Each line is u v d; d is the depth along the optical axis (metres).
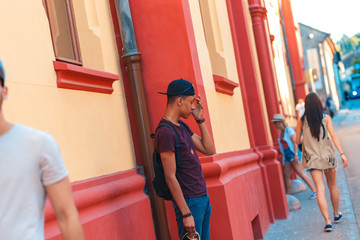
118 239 3.71
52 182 1.89
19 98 2.91
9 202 1.79
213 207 4.94
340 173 11.96
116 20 4.76
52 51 3.43
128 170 4.42
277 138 10.39
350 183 10.33
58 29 3.80
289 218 8.03
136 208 4.16
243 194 5.96
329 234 6.49
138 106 4.72
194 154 3.87
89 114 3.86
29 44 3.12
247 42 8.41
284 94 15.73
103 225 3.49
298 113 19.20
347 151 17.28
